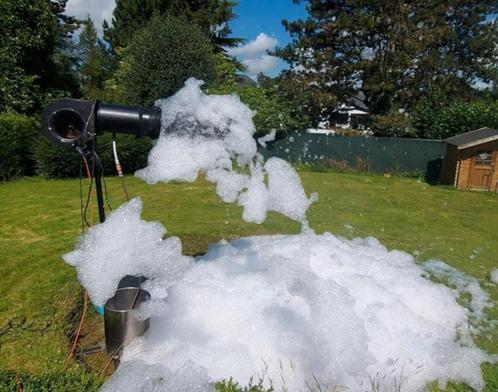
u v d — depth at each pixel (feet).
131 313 7.47
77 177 29.43
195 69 42.34
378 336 8.32
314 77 64.13
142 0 75.05
